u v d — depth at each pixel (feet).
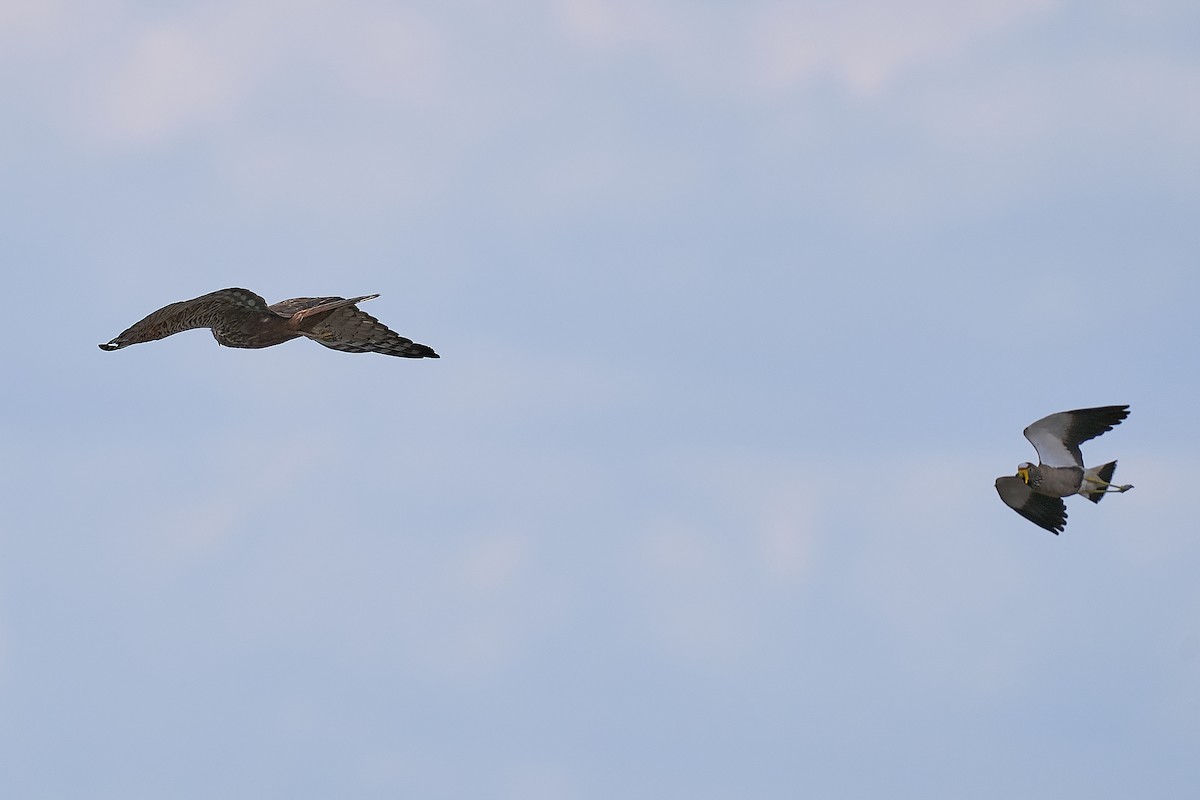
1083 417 80.33
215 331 54.85
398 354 57.88
